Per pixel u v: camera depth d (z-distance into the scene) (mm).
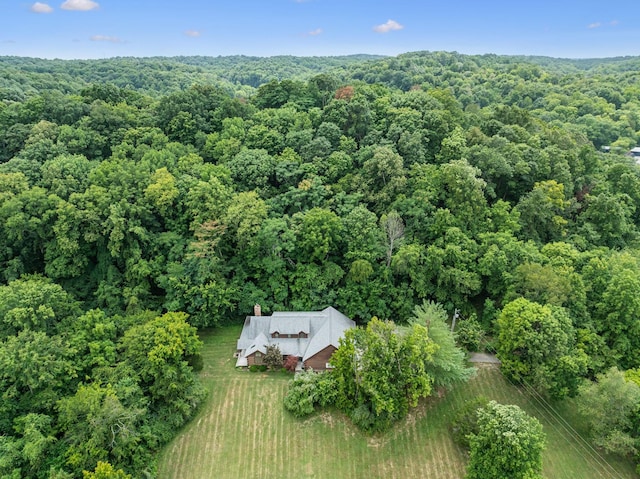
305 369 50375
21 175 59500
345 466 41438
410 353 41844
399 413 43469
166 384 44125
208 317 55406
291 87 92812
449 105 87062
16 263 57062
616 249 64375
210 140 75750
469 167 60625
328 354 49875
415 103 79812
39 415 39562
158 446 42594
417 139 70125
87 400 38188
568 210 67062
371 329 43062
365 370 42719
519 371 46719
